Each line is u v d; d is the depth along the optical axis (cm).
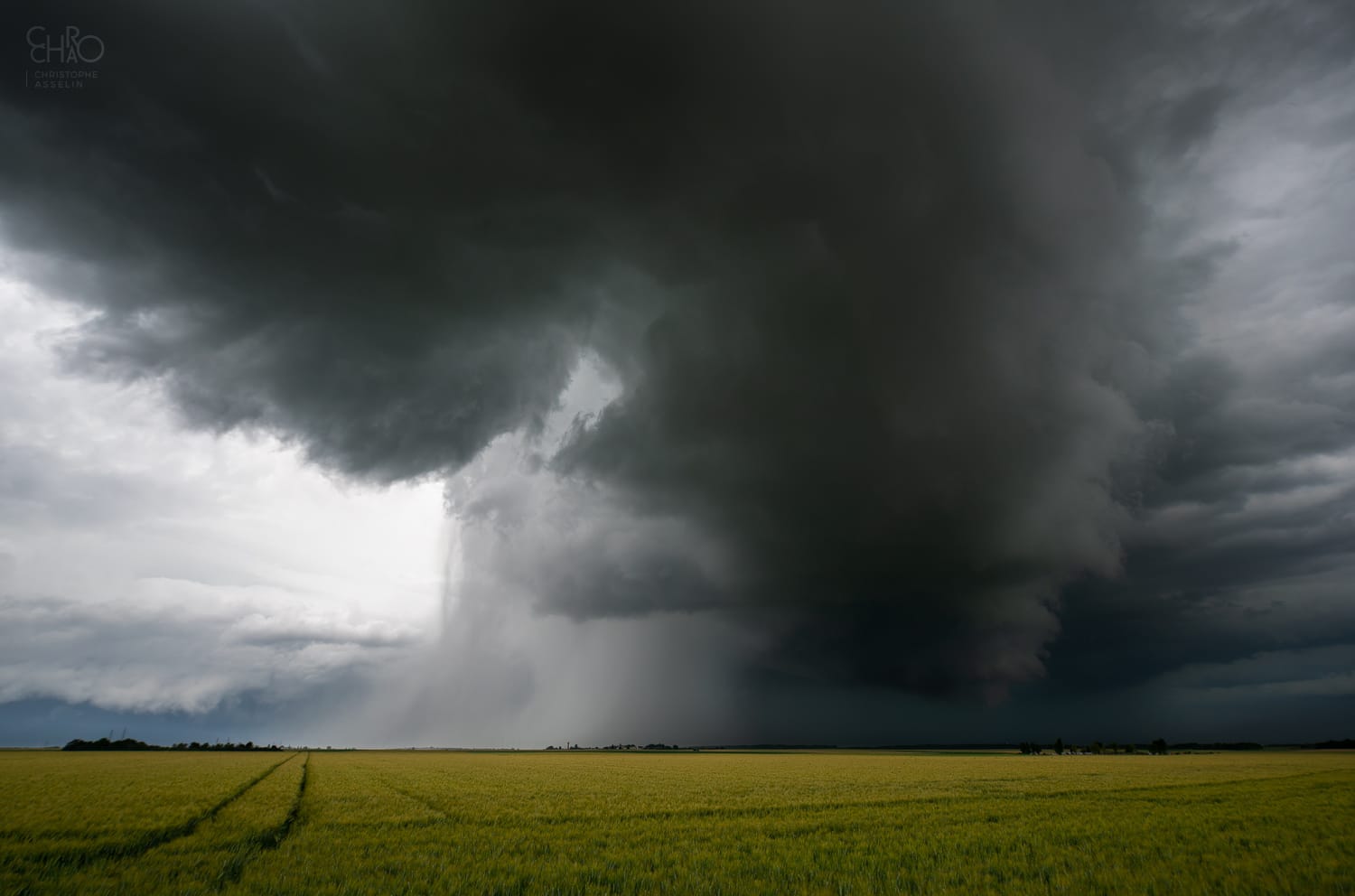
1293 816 2584
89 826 2016
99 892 1305
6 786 3506
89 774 4631
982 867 1644
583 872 1523
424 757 10131
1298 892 1395
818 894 1351
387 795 3284
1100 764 7581
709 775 5406
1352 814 2639
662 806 2906
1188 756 11456
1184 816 2592
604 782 4406
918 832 2192
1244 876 1534
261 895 1300
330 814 2494
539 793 3500
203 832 1995
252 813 2417
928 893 1398
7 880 1402
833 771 6047
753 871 1585
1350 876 1506
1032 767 6912
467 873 1487
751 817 2595
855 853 1797
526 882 1432
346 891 1334
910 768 6788
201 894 1297
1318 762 8056
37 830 1952
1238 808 2836
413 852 1750
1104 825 2327
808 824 2350
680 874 1507
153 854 1648
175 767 5731
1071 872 1589
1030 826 2333
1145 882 1465
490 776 4988
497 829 2175
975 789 3928
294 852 1736
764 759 10056
